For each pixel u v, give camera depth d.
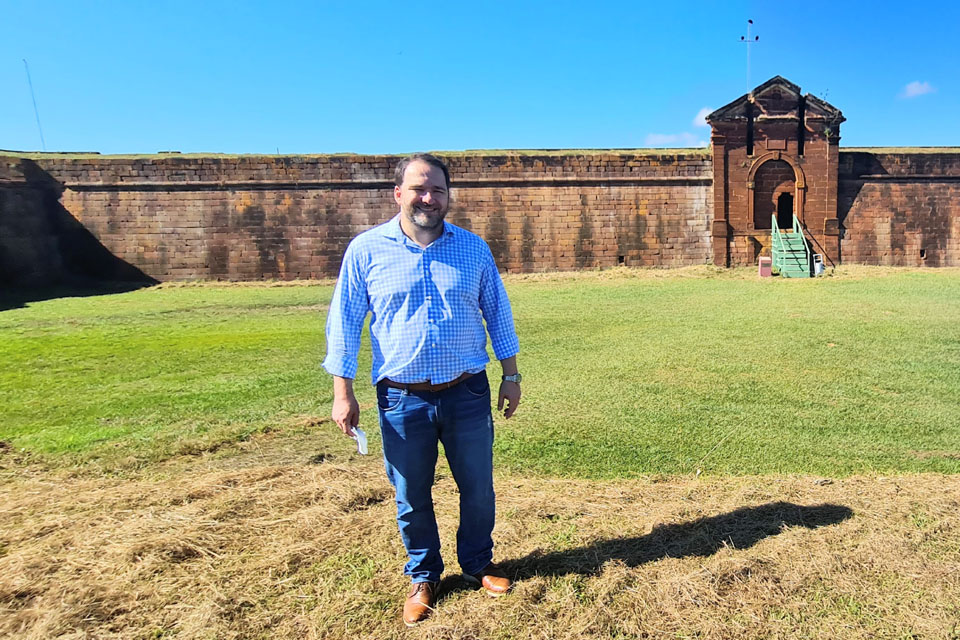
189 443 5.99
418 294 2.91
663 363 9.25
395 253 2.93
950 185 25.81
